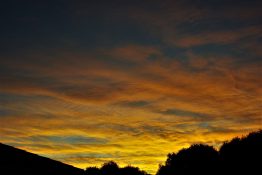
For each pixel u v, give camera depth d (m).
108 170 42.22
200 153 39.31
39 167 32.38
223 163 37.44
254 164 35.19
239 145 36.91
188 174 39.16
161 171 41.22
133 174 43.44
